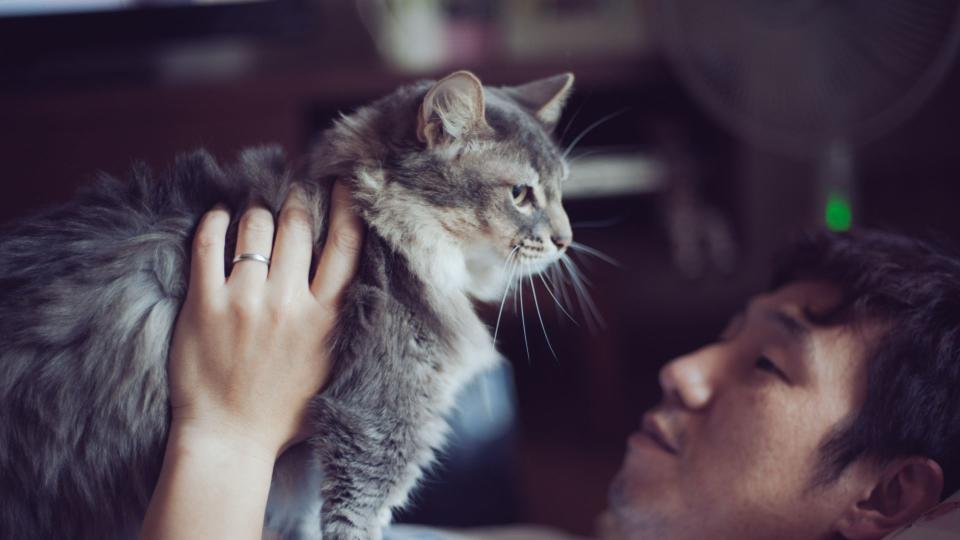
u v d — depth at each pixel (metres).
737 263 1.46
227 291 0.66
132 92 1.20
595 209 1.55
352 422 0.67
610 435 1.46
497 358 0.79
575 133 1.51
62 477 0.67
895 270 0.70
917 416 0.67
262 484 0.64
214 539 0.62
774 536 0.70
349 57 1.51
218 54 1.45
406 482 0.71
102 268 0.68
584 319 1.40
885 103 1.13
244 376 0.65
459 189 0.73
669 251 1.50
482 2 1.55
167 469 0.63
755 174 1.46
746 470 0.71
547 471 1.43
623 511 0.77
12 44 1.26
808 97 1.16
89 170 1.20
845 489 0.68
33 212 0.76
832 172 1.21
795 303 0.73
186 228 0.70
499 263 0.76
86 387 0.66
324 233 0.71
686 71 1.18
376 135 0.73
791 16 1.14
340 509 0.69
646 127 1.52
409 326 0.70
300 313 0.66
